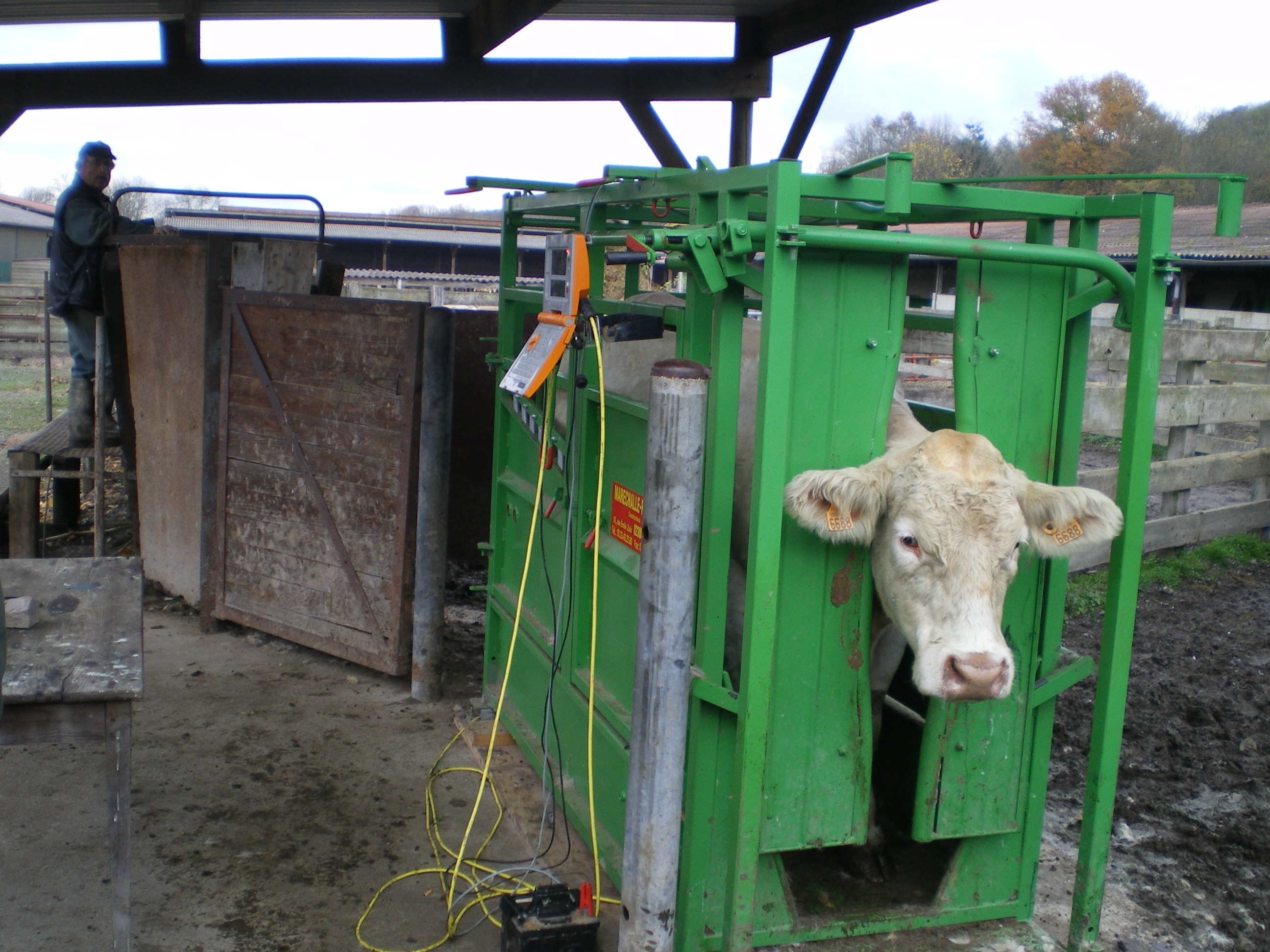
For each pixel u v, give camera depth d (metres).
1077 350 2.80
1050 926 3.16
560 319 2.79
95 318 6.63
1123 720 2.78
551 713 3.40
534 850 3.45
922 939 2.93
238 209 31.75
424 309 4.45
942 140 44.75
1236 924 3.21
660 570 2.50
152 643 5.20
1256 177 38.09
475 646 5.43
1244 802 4.01
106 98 5.29
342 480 4.80
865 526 2.56
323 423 4.83
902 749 3.59
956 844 3.22
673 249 2.54
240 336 5.03
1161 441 11.47
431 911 3.12
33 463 6.09
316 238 27.09
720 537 2.65
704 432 2.53
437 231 28.62
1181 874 3.49
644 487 2.58
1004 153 44.66
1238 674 5.35
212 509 5.27
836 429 2.63
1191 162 39.47
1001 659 2.37
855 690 2.74
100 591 3.09
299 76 5.43
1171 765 4.32
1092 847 2.83
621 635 3.19
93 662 2.53
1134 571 2.68
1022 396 2.74
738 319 2.59
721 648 2.70
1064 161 40.25
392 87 5.54
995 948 2.90
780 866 2.82
